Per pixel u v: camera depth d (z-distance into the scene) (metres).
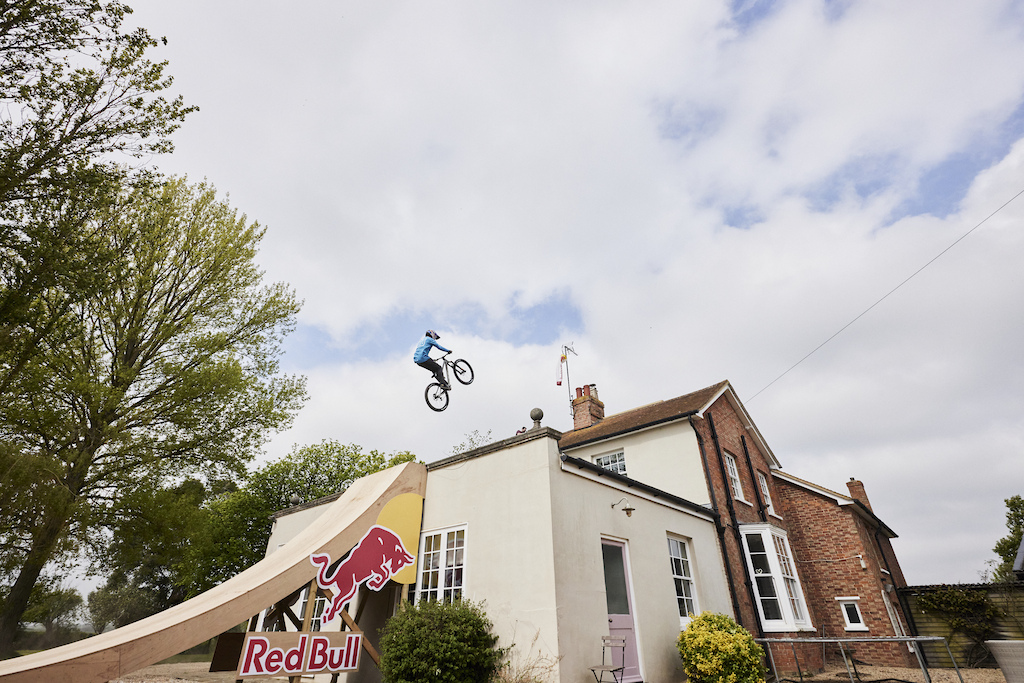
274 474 21.66
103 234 9.62
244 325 16.36
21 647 23.58
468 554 8.10
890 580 16.17
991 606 13.06
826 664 12.77
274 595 6.77
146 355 14.28
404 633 6.67
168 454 13.33
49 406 11.15
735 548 12.35
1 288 7.27
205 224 15.86
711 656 7.82
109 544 11.56
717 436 14.26
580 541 7.66
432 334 11.41
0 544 7.76
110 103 7.71
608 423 17.70
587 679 6.64
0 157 6.74
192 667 12.88
